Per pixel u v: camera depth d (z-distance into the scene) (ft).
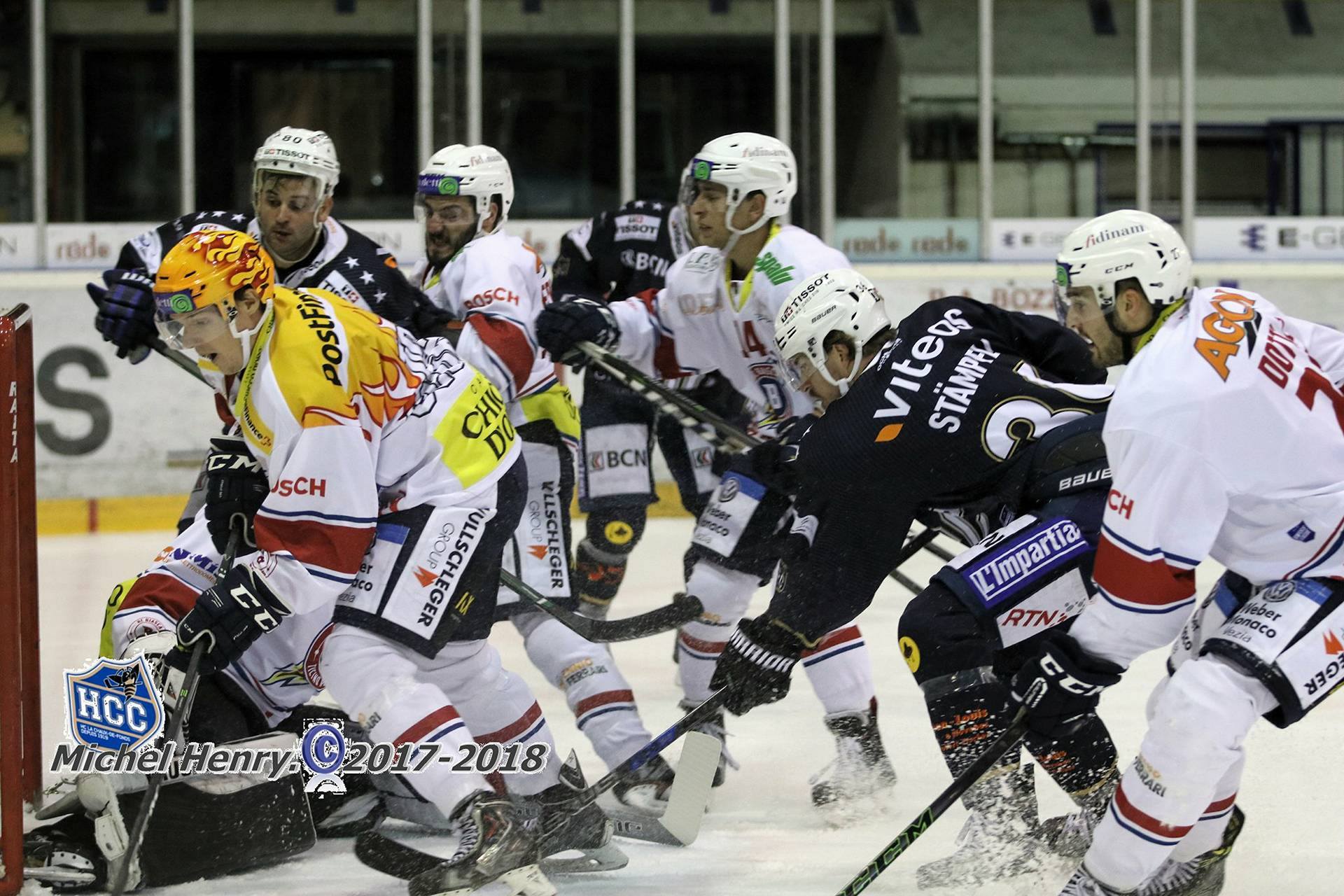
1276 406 24.39
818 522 30.73
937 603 29.73
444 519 28.22
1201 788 24.58
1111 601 25.12
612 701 33.83
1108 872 25.50
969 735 29.50
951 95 94.79
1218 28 95.55
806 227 95.55
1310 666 24.36
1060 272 26.91
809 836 32.63
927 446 29.63
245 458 29.30
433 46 92.79
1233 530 25.35
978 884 29.17
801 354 32.01
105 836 27.61
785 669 30.53
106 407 84.23
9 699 26.94
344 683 27.76
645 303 42.55
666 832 31.94
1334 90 96.17
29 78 89.71
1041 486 29.50
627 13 93.66
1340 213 96.58
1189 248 95.71
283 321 27.02
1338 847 30.63
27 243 90.12
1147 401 24.39
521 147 94.17
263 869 30.27
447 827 32.32
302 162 36.76
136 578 32.89
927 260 95.71
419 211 41.04
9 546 26.91
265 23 91.86
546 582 36.76
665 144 95.20
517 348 37.42
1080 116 95.14
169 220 91.76
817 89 94.89
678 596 32.37
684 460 47.57
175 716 27.02
